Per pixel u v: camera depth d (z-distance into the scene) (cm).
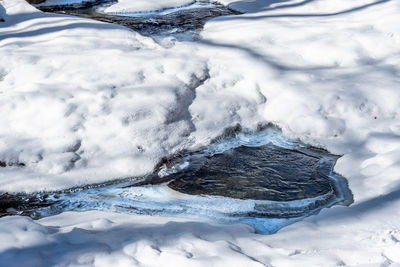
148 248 277
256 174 421
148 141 438
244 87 506
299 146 460
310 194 390
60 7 808
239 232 315
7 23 617
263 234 338
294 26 624
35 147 415
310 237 300
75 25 604
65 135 423
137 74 486
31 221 309
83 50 537
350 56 552
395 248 270
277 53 561
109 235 295
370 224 310
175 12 772
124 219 339
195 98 486
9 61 502
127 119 439
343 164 416
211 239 299
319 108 475
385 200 340
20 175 400
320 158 440
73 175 407
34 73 486
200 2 833
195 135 463
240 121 483
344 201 368
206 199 388
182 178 417
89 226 313
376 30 598
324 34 595
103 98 452
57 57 514
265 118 489
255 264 262
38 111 438
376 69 533
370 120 469
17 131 425
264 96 500
